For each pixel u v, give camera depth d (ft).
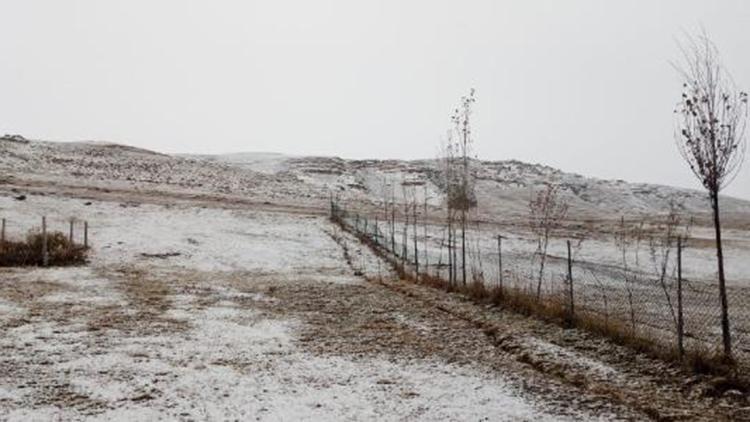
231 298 57.11
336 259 91.09
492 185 299.79
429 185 279.28
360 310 51.65
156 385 29.89
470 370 33.63
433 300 55.93
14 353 34.78
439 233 125.18
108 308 49.62
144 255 87.35
